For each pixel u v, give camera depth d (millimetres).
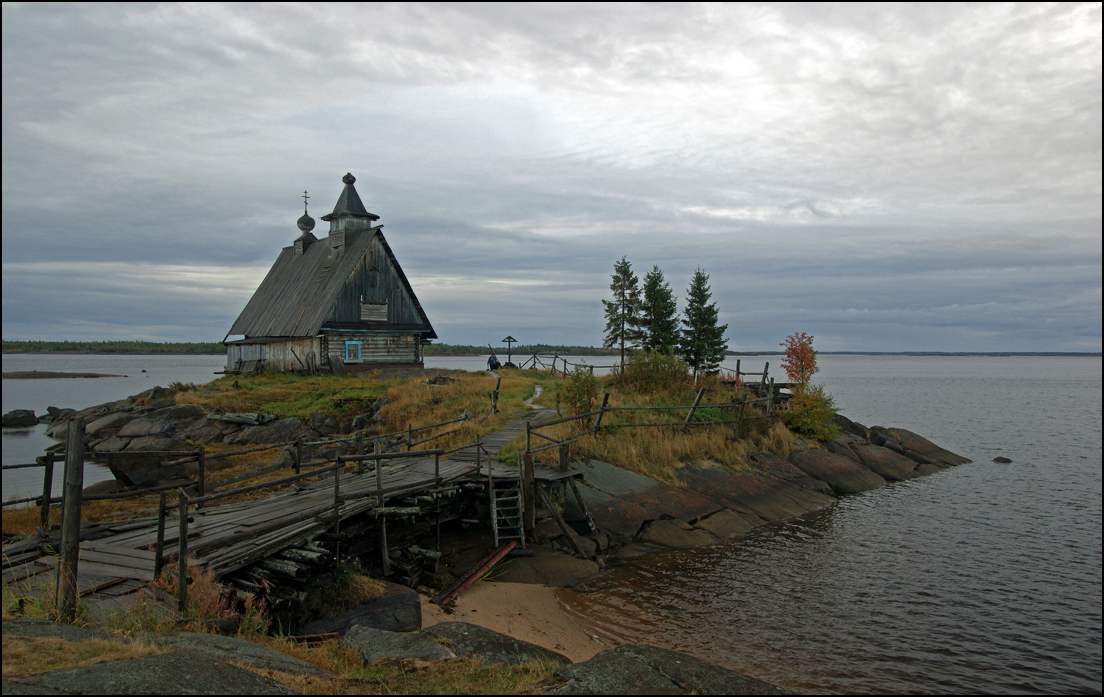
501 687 6113
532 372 45938
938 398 77438
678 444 21312
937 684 9461
